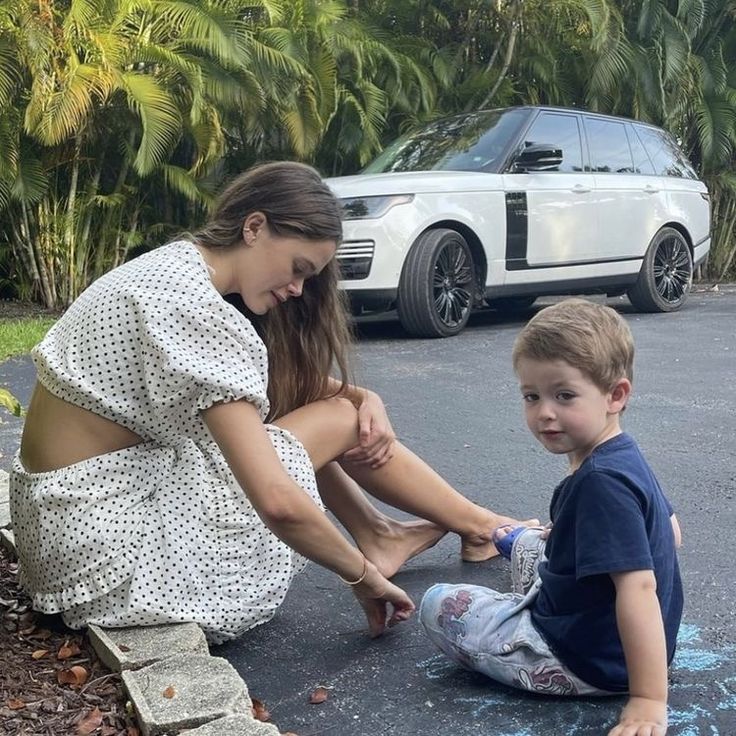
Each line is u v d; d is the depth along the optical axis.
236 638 2.52
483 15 13.28
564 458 4.14
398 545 2.89
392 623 2.53
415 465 2.81
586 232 8.18
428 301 7.15
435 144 8.17
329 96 10.88
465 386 5.65
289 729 2.07
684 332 7.77
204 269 2.17
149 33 9.96
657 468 3.98
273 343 2.56
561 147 8.20
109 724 1.94
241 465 2.07
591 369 1.98
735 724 2.03
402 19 13.51
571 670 2.10
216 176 11.58
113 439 2.25
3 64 9.32
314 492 2.38
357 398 2.69
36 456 2.31
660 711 1.88
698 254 9.59
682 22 13.45
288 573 2.44
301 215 2.13
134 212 10.80
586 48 12.95
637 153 9.01
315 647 2.48
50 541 2.27
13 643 2.33
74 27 9.45
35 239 10.46
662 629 1.89
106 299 2.16
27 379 6.16
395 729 2.06
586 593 2.02
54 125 9.09
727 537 3.17
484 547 3.00
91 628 2.26
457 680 2.28
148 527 2.28
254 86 10.08
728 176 13.99
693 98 13.70
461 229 7.43
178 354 2.07
